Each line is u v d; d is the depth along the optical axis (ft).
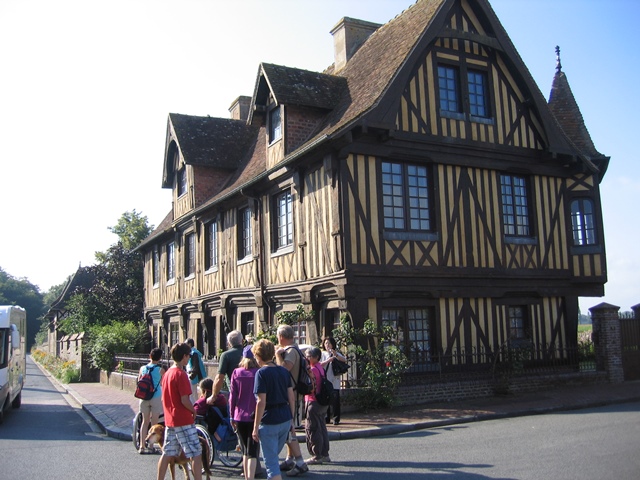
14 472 24.76
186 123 65.82
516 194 47.96
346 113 43.47
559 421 32.65
